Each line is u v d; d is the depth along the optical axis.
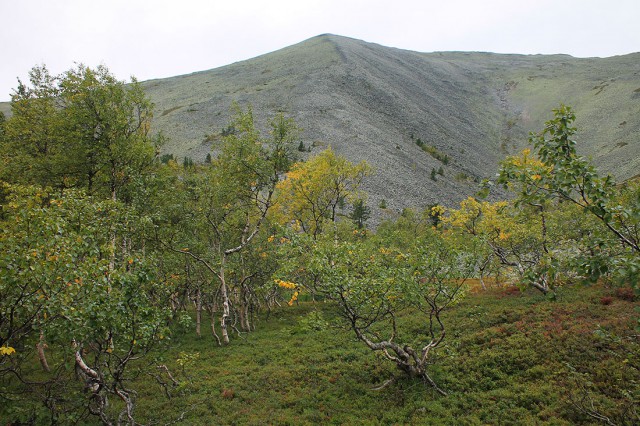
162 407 15.41
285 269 14.66
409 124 173.75
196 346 23.95
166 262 22.33
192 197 25.94
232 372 18.92
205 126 139.88
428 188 115.69
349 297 13.96
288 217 37.03
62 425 12.02
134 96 24.36
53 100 26.23
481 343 17.92
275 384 17.09
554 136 7.92
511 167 7.99
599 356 14.23
